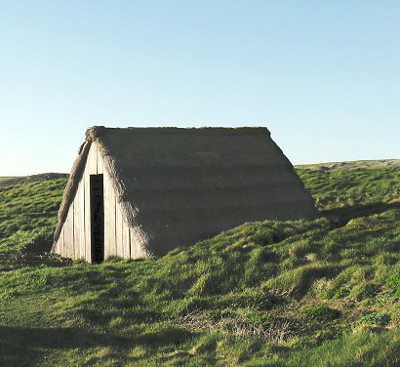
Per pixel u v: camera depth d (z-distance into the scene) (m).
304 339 12.96
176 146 29.31
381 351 10.20
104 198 26.94
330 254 19.23
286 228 23.12
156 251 23.62
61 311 16.09
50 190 47.78
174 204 26.00
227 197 27.86
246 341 12.73
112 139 27.81
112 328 15.05
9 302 17.27
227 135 31.91
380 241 20.19
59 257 29.94
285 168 31.72
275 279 17.80
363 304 15.33
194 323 15.14
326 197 40.50
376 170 52.09
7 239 33.81
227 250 20.75
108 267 21.91
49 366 12.25
